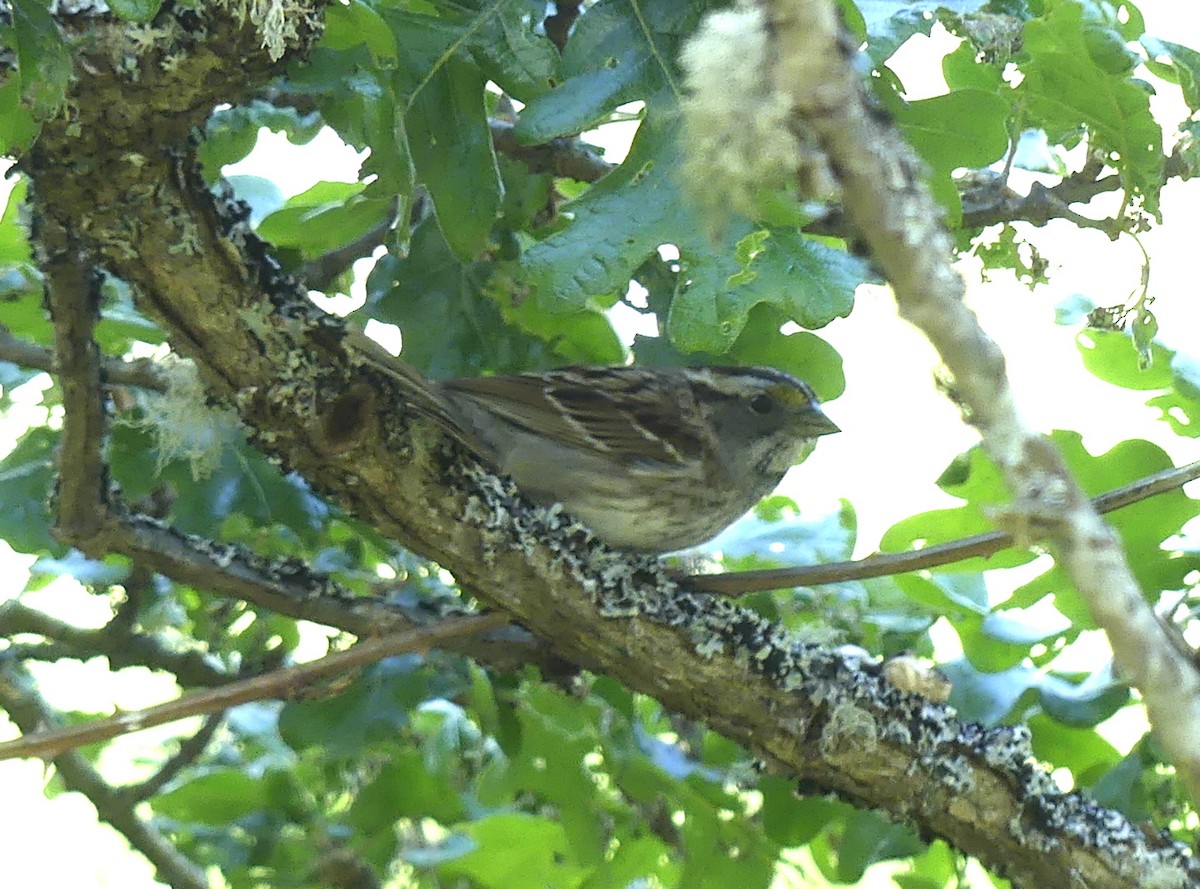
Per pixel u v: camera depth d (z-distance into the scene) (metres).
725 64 2.90
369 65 6.70
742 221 6.59
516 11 7.09
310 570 8.15
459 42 7.03
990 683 8.13
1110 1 7.91
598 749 9.06
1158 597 8.09
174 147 6.26
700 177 2.94
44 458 8.91
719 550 9.67
